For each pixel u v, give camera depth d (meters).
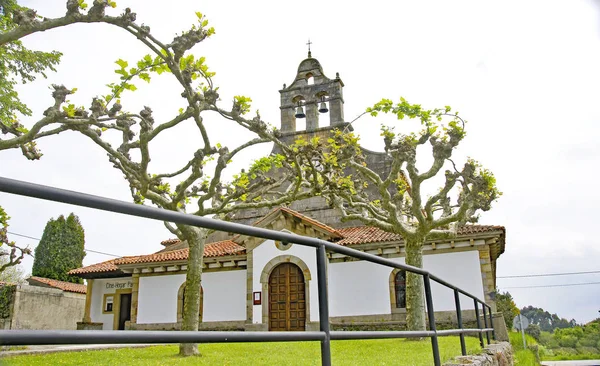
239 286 22.92
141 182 12.26
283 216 22.36
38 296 25.36
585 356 56.09
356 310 21.05
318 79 26.64
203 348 13.42
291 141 26.25
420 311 15.45
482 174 16.03
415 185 15.07
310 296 21.00
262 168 16.22
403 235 16.09
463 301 19.92
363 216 16.75
